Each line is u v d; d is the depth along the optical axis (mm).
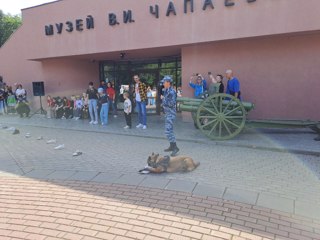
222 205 3893
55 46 12461
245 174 5102
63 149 7234
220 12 8727
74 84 14141
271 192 4309
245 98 9430
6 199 4254
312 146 6680
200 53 9953
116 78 14914
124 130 9484
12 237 3252
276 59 8852
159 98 13320
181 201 4023
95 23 11164
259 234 3195
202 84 9578
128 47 10547
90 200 4125
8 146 7750
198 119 7543
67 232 3318
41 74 14461
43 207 3961
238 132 7445
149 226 3395
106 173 5246
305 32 7887
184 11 9266
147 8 9953
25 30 13461
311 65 8422
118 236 3205
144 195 4246
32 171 5508
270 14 8016
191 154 6457
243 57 9312
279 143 7047
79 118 12438
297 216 3590
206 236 3166
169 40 9711
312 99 8531
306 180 4801
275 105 9039
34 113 14055
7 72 15555
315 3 7434
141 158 6219
